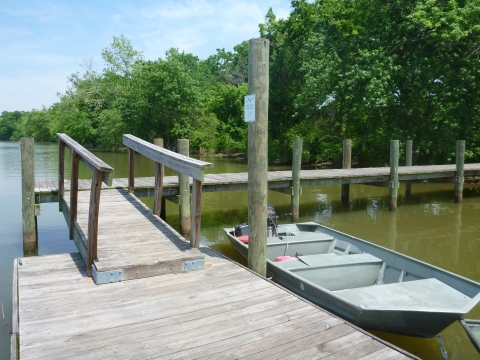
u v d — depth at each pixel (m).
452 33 15.71
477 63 16.61
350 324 3.21
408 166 14.34
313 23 24.92
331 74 20.36
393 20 19.12
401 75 18.19
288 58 27.31
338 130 24.22
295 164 9.98
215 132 37.44
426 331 3.86
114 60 40.78
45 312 3.29
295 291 4.75
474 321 3.85
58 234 8.56
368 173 11.77
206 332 3.03
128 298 3.58
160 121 36.50
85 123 45.22
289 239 6.56
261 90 4.56
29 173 7.27
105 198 7.39
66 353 2.71
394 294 4.17
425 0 17.77
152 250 4.49
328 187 16.25
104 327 3.07
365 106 19.14
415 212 11.38
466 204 12.66
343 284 5.17
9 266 6.45
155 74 34.84
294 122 28.73
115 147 41.72
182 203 8.59
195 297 3.65
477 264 6.92
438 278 4.64
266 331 3.07
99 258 4.16
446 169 12.99
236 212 11.07
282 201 12.66
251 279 4.12
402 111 18.77
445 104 17.59
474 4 16.56
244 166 26.14
